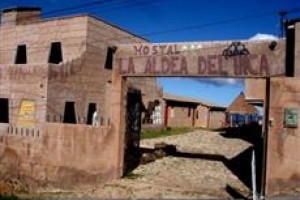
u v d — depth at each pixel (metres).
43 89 20.33
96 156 18.09
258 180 18.39
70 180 18.20
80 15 23.14
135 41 27.50
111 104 18.39
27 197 15.78
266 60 16.03
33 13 26.14
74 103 22.19
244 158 23.55
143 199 15.09
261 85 23.77
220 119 53.31
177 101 43.19
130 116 19.92
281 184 14.91
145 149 24.61
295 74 15.64
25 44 25.19
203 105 48.84
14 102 21.22
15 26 25.70
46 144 18.67
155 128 36.56
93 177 18.05
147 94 33.69
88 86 23.12
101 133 18.12
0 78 21.72
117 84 18.39
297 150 14.73
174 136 33.97
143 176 18.89
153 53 17.84
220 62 16.69
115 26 25.33
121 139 18.38
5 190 17.58
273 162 15.03
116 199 15.16
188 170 20.31
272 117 15.13
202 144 29.67
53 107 20.61
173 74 17.41
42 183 18.62
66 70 21.42
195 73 17.08
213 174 19.61
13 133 19.83
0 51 26.34
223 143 30.28
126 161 19.38
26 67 20.91
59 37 23.81
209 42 16.94
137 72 18.08
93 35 23.50
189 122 46.38
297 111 14.79
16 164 19.28
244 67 16.31
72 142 18.25
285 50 15.82
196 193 16.08
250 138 33.03
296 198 13.95
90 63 23.25
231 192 16.34
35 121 20.41
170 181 18.12
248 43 16.31
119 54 18.47
